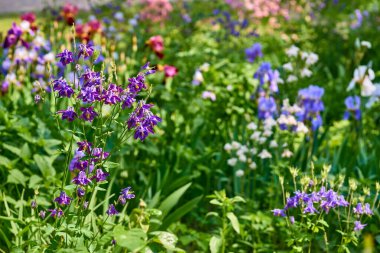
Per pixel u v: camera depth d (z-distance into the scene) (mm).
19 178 2309
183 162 2707
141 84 1809
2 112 2523
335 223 2373
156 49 3193
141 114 1788
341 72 4086
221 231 2221
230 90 3156
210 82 3299
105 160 1838
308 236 2080
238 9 5547
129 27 4688
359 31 5051
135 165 2662
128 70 3209
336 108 3678
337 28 5059
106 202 2215
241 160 2561
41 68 2912
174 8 5488
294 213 2410
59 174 2412
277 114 2779
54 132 2566
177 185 2510
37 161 2357
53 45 3301
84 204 1895
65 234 1868
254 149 2586
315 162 2639
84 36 3098
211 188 2715
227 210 2232
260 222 2445
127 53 3664
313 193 2021
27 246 1992
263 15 5305
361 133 3045
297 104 2686
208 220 2590
